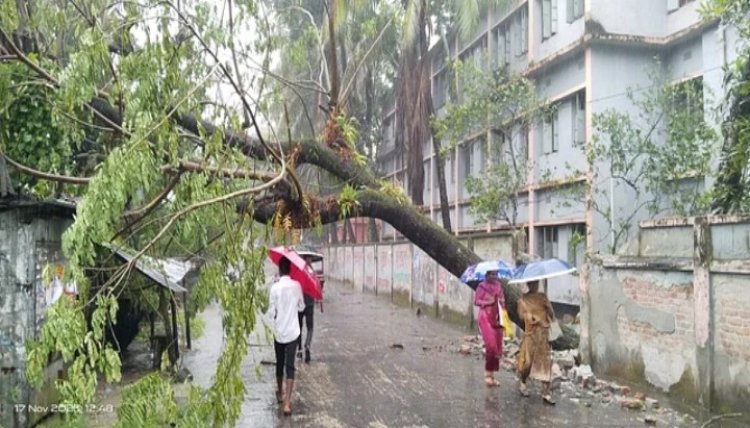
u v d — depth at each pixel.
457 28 22.14
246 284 5.82
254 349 12.70
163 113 5.42
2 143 6.23
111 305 4.67
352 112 28.17
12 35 6.33
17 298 6.65
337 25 14.75
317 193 11.56
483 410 8.02
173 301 8.75
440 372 10.51
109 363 4.47
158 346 10.09
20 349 6.61
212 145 5.63
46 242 7.32
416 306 21.05
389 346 13.27
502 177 17.39
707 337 7.65
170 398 4.78
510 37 21.25
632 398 8.33
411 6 19.64
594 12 16.27
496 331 9.39
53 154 6.71
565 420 7.51
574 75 17.36
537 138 19.34
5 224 6.62
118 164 4.65
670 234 8.67
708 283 7.67
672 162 13.27
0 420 6.39
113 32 6.14
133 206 6.43
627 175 15.75
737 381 7.26
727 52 14.03
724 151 9.61
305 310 11.52
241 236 5.91
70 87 5.25
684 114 13.37
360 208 10.91
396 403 8.41
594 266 9.97
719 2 10.24
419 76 21.92
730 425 7.02
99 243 4.84
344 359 11.73
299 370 10.70
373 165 30.70
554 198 18.47
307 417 7.72
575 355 10.45
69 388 4.28
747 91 8.91
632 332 9.09
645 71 16.59
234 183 6.22
